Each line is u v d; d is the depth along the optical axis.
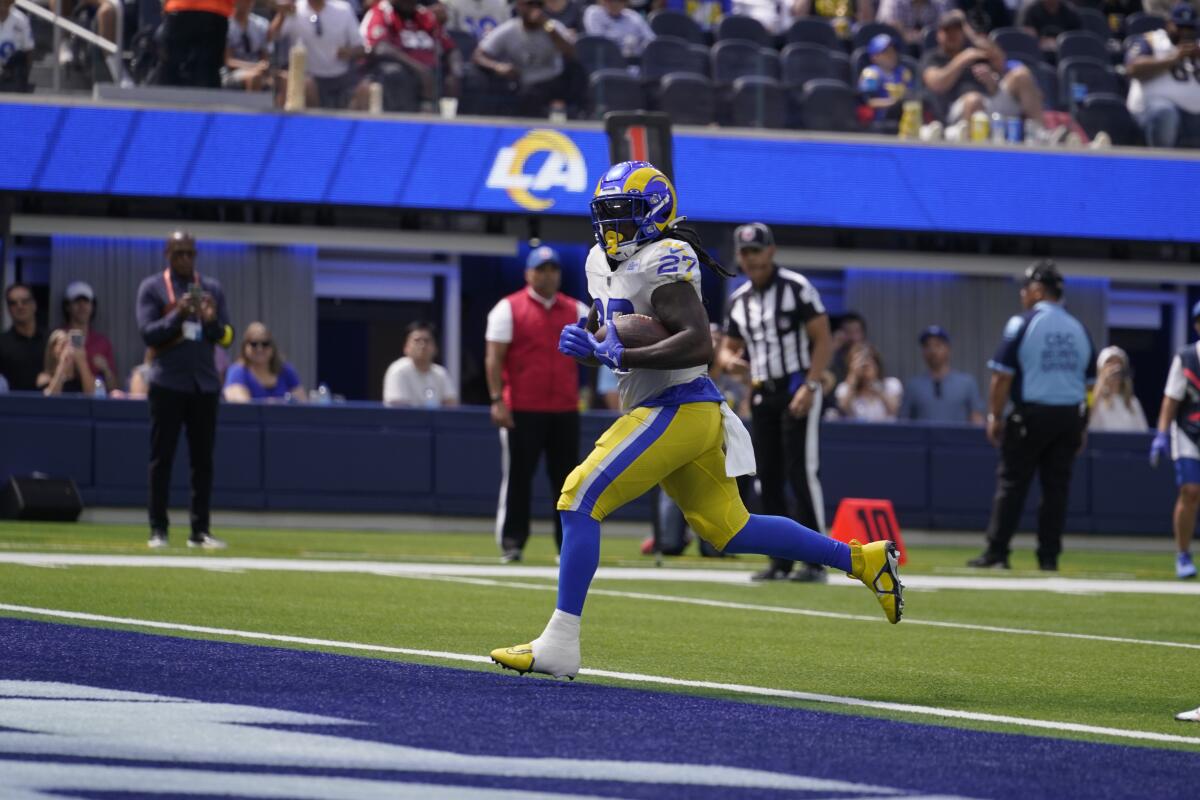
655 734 15.00
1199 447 41.38
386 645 21.69
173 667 18.30
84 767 12.62
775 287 34.81
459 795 11.94
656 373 18.86
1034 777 13.60
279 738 14.07
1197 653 24.41
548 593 30.25
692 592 32.28
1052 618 29.61
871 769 13.64
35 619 22.81
